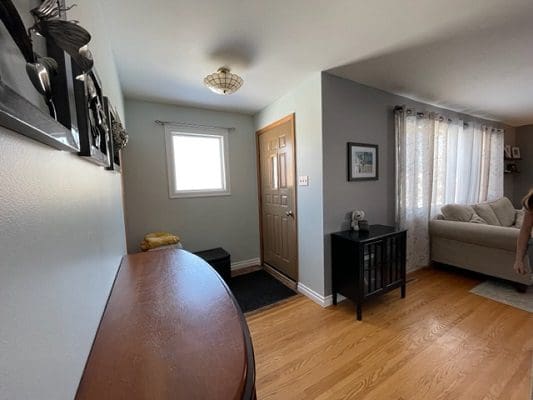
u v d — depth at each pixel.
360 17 1.47
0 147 0.30
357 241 2.03
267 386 1.42
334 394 1.35
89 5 0.94
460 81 2.43
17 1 0.36
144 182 2.76
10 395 0.29
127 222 2.66
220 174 3.25
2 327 0.29
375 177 2.60
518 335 1.79
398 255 2.32
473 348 1.67
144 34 1.57
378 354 1.65
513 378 1.41
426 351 1.66
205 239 3.14
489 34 1.67
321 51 1.84
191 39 1.64
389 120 2.71
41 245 0.39
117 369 0.54
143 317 0.74
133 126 2.69
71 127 0.52
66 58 0.51
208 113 3.09
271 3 1.34
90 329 0.63
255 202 3.49
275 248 3.15
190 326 0.69
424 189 2.99
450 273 3.00
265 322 2.08
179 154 3.01
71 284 0.52
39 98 0.42
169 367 0.53
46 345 0.39
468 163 3.66
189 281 1.02
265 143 3.16
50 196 0.44
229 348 0.59
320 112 2.21
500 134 4.22
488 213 3.33
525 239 1.30
